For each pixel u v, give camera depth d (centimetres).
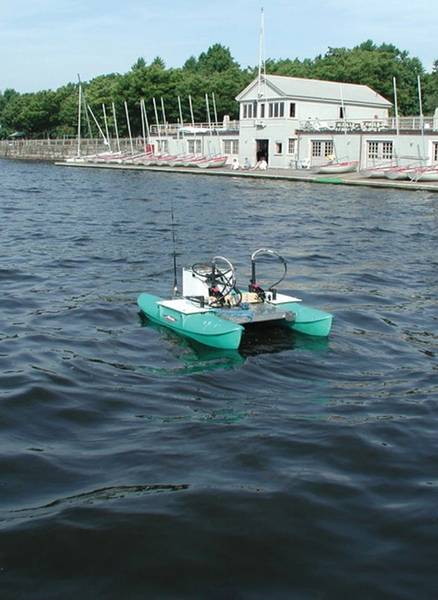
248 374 1066
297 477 733
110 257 2156
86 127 11369
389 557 597
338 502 684
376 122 6456
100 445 812
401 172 5253
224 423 878
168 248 2362
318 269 2000
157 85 9619
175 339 1240
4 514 655
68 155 11006
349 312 1461
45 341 1216
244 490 704
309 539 623
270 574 576
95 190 4953
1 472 740
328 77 9619
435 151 5431
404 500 689
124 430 856
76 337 1245
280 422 882
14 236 2594
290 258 2186
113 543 612
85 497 688
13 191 4828
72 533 624
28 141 12200
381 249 2397
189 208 3709
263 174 6069
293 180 5722
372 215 3416
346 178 5519
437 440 831
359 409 929
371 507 676
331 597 549
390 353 1181
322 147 6419
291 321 1256
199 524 642
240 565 588
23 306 1476
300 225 3031
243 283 1761
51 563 586
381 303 1562
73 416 896
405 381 1044
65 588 556
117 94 9888
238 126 7606
